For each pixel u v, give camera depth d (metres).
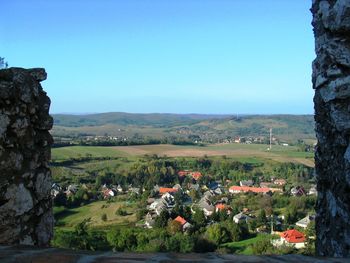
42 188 5.91
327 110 5.40
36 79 5.99
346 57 4.98
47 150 6.16
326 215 5.56
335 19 5.06
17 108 5.31
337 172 5.14
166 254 3.40
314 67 5.89
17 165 5.27
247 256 3.41
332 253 5.25
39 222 5.79
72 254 3.33
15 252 3.38
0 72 5.43
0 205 5.01
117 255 3.32
